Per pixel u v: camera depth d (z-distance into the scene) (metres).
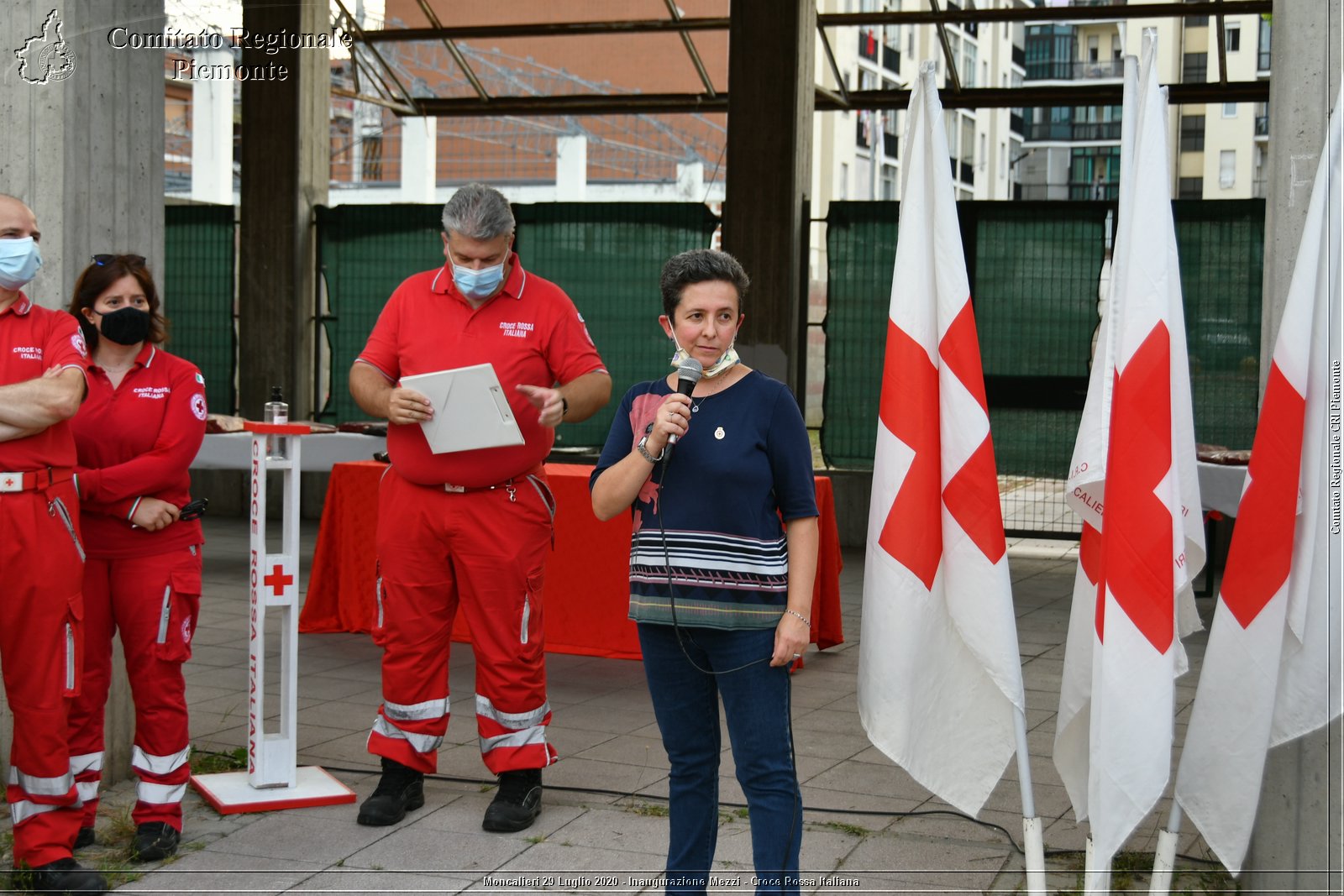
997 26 30.00
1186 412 3.06
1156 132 2.83
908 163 2.98
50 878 3.19
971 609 2.90
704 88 10.66
